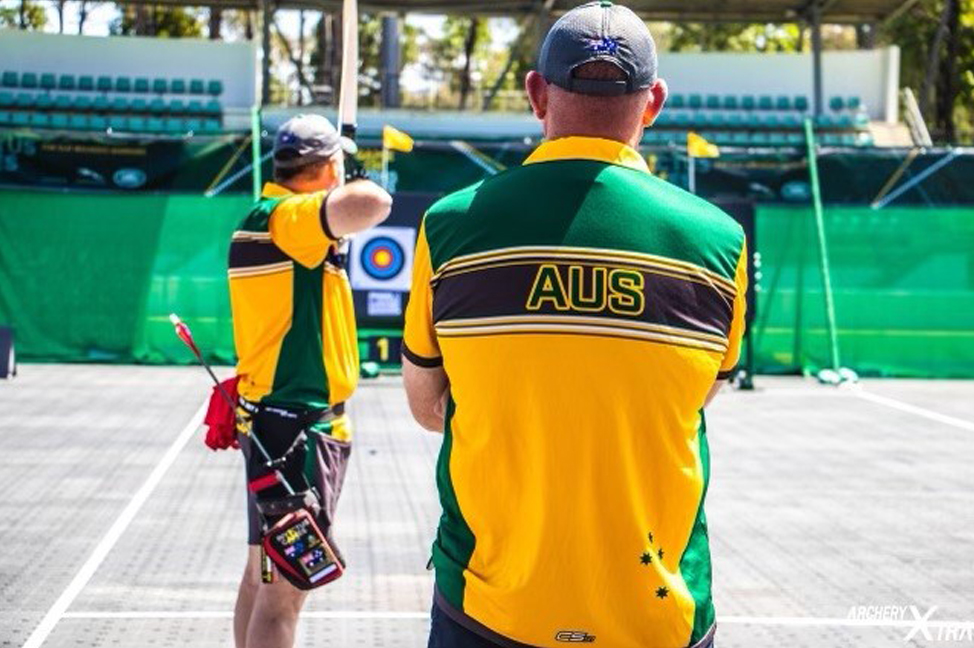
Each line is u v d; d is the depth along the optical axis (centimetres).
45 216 1600
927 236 1641
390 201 423
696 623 268
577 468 257
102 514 788
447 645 271
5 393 1322
